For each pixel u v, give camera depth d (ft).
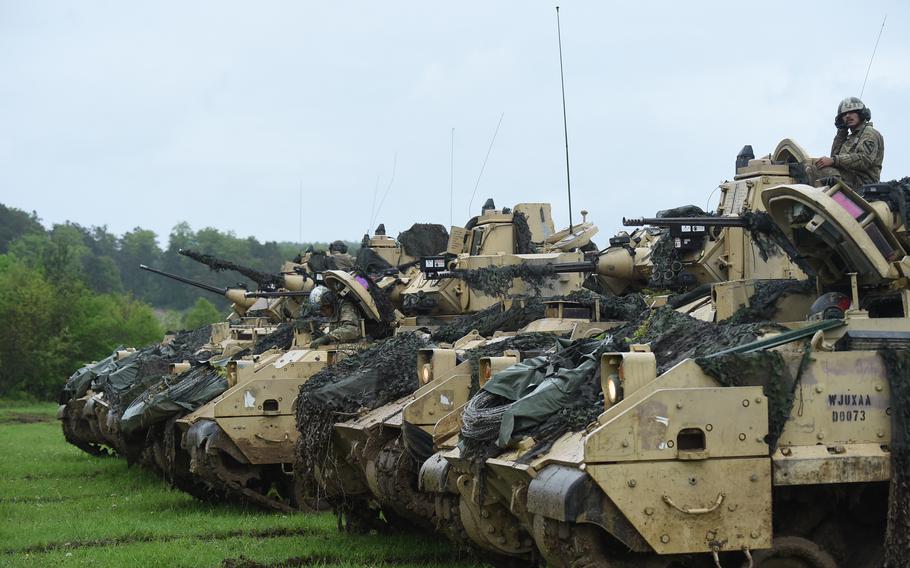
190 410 68.80
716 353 31.27
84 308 210.79
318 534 58.03
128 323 219.41
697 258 60.13
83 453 107.14
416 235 104.58
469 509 39.22
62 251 262.47
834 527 33.42
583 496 29.04
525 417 34.17
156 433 72.84
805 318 38.27
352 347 65.31
